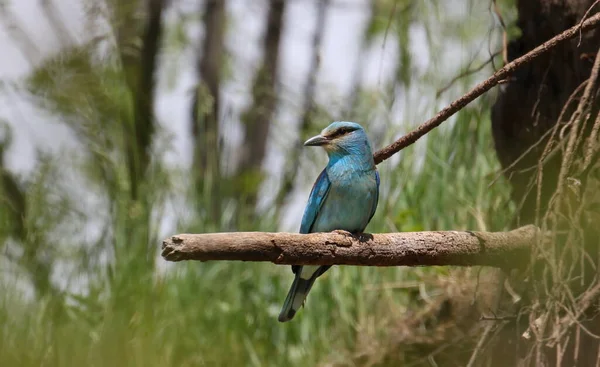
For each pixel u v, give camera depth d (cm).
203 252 667
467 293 1150
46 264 1336
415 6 1344
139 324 1241
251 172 1602
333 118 1581
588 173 815
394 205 1267
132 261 1302
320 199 994
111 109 1445
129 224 1345
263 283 1375
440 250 781
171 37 1848
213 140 1542
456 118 1280
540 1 952
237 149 1831
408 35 1322
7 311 1255
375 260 763
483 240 793
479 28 1291
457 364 1127
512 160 987
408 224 1223
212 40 1888
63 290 1302
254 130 1827
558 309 768
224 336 1311
